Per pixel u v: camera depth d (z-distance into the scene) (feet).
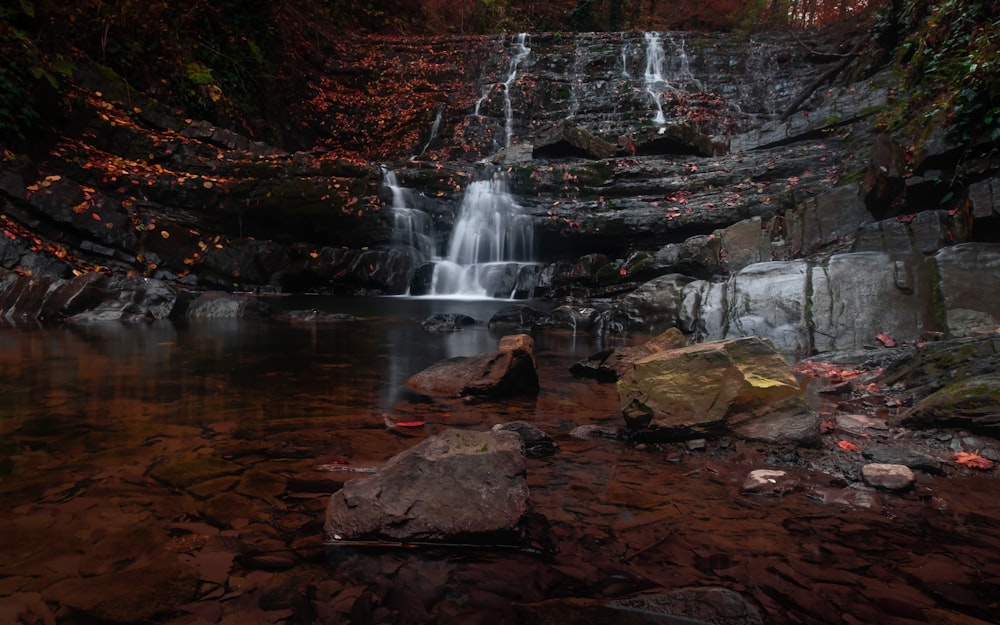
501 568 5.62
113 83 37.42
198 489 7.21
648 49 66.18
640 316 23.79
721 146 45.24
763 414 9.66
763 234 31.09
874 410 11.55
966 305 16.98
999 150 23.30
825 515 6.96
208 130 39.32
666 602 5.03
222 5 47.34
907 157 26.40
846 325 18.37
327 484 7.48
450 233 41.09
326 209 37.37
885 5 44.83
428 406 11.60
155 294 25.84
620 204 39.19
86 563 5.43
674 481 8.01
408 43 69.41
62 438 9.00
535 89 63.87
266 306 27.58
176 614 4.71
